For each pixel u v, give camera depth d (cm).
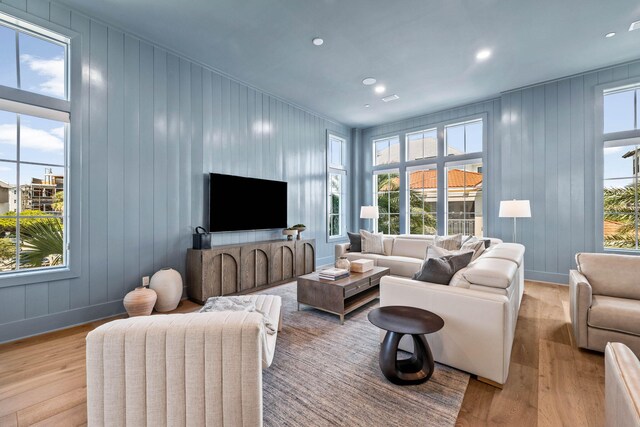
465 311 188
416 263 393
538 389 176
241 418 107
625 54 351
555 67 383
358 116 580
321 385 181
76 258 273
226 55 353
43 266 267
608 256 256
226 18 284
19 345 235
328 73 398
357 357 215
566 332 256
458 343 192
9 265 252
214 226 381
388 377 180
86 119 278
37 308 255
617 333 206
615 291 241
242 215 419
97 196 286
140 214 317
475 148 514
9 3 239
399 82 427
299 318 294
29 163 259
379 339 244
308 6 267
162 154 335
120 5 265
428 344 197
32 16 248
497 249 289
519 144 447
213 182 380
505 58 359
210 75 384
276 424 148
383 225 644
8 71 249
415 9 271
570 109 409
